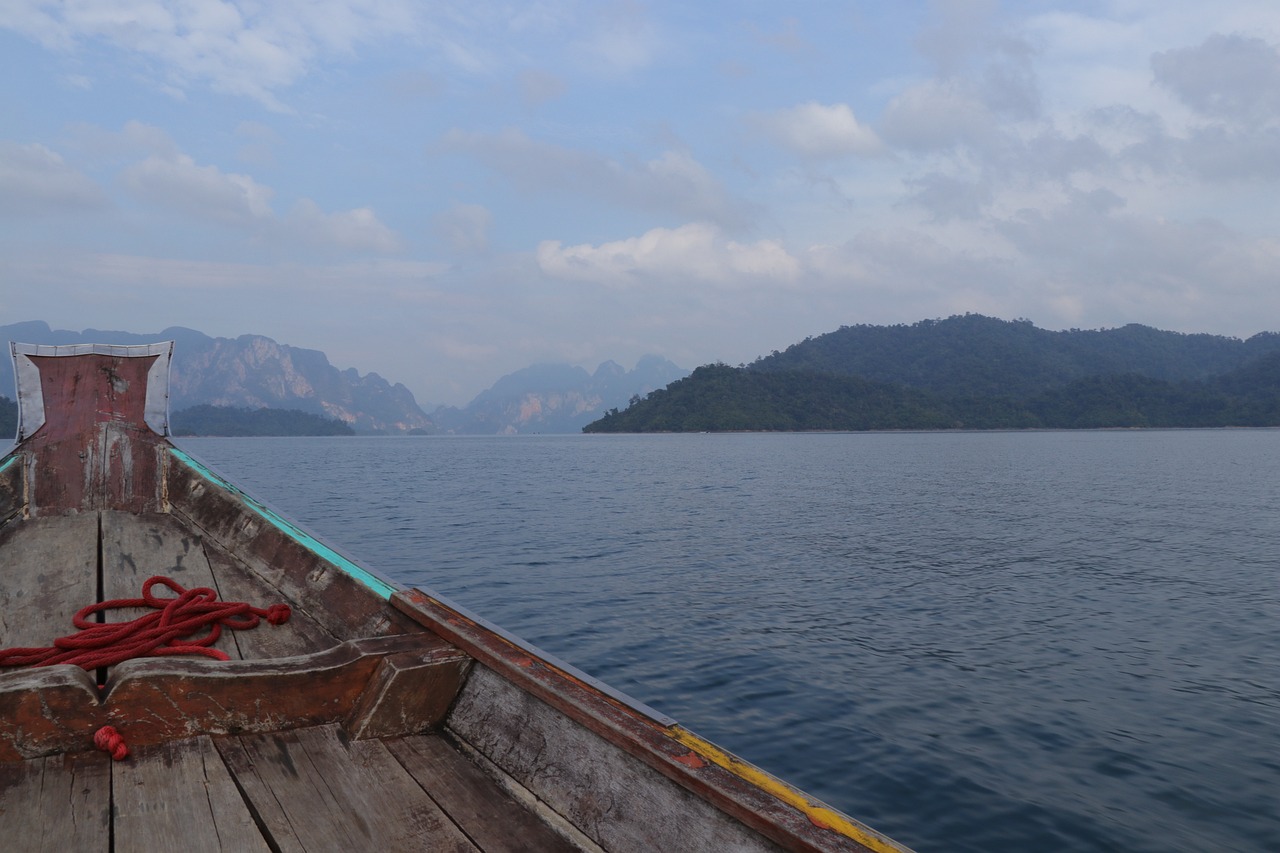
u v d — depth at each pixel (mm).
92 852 2158
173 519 5664
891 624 11602
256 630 3934
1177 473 50125
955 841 5664
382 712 2936
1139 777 6652
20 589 4258
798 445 122750
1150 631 11297
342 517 25188
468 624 3381
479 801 2574
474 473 52281
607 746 2475
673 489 37969
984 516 25969
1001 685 8906
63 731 2652
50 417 5855
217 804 2438
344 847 2260
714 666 9531
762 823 1944
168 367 6270
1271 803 6188
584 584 14430
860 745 7293
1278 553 18203
